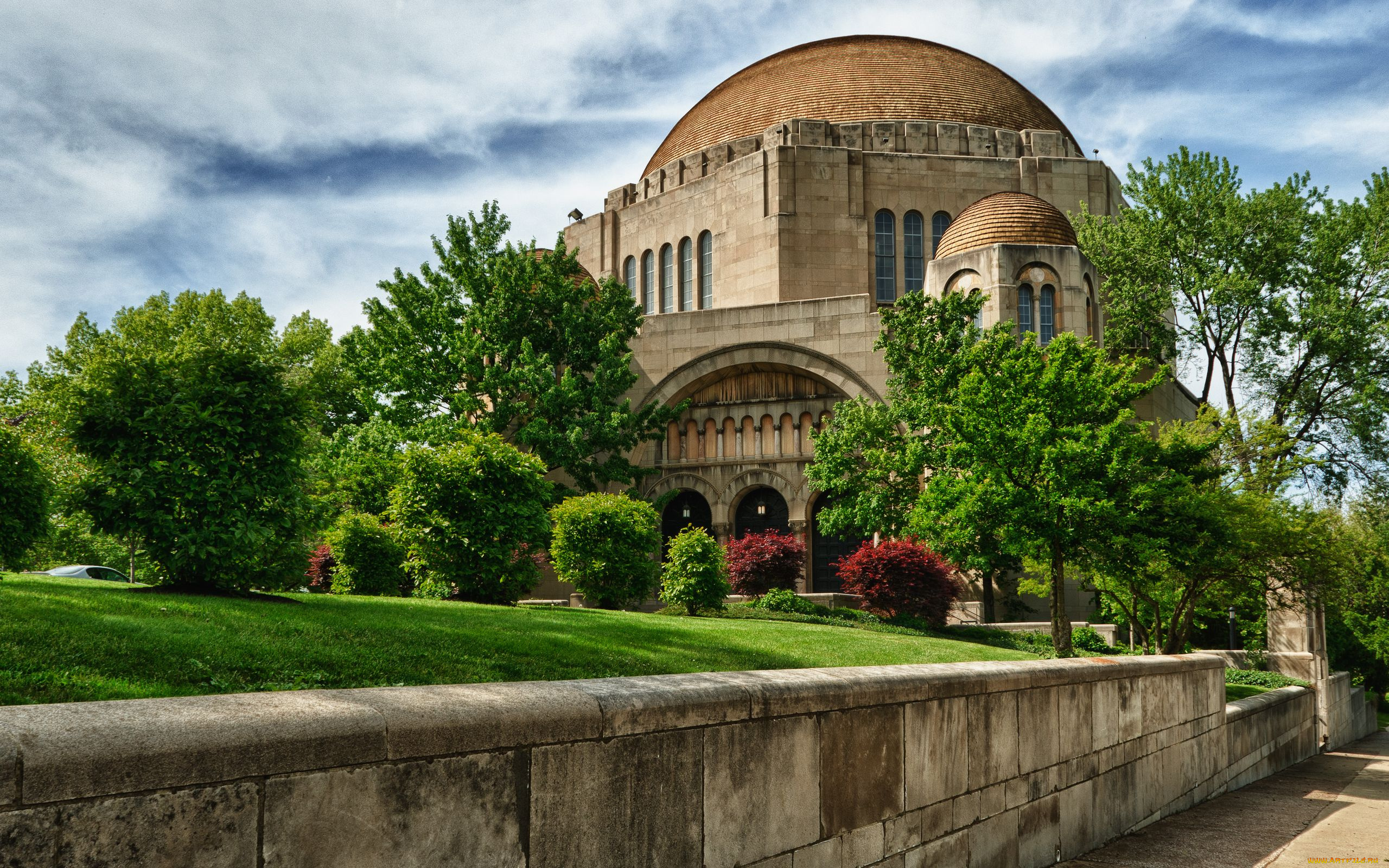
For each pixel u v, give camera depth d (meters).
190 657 7.93
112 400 13.02
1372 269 37.72
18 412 21.64
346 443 32.09
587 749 3.89
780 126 46.72
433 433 32.31
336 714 3.07
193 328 38.44
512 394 34.88
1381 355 37.97
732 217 45.91
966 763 6.56
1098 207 45.97
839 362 40.09
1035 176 45.91
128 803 2.58
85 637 7.94
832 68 50.97
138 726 2.64
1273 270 38.34
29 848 2.39
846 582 30.56
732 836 4.59
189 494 12.78
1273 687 21.89
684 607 27.53
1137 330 40.81
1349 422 38.53
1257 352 39.06
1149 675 10.32
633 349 42.28
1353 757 21.53
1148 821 10.00
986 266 37.56
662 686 4.32
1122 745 9.44
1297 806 11.65
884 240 45.38
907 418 31.00
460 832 3.39
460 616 13.79
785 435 40.91
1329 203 38.59
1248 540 20.28
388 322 35.88
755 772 4.75
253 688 7.59
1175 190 38.97
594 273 51.25
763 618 26.84
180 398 12.93
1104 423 20.67
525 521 20.59
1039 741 7.65
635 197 52.12
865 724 5.58
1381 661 40.78
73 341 36.03
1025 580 28.34
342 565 21.67
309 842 2.96
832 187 44.72
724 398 42.38
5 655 7.04
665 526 42.59
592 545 25.42
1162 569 22.39
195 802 2.72
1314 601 22.91
